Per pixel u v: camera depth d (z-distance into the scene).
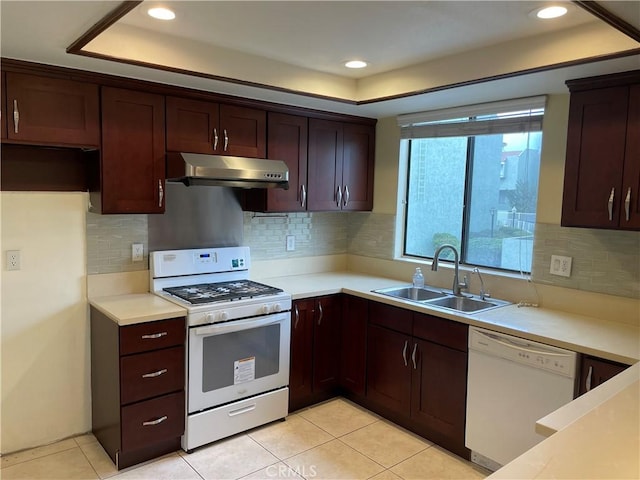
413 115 3.59
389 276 3.90
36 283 2.74
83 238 2.86
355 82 3.31
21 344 2.73
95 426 2.93
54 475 2.55
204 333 2.74
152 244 3.12
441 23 2.20
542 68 2.32
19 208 2.66
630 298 2.59
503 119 3.10
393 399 3.15
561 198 2.84
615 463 1.15
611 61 2.14
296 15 2.14
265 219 3.69
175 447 2.80
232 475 2.58
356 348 3.40
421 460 2.76
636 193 2.29
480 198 3.39
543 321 2.62
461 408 2.74
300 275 3.93
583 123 2.46
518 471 1.11
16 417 2.75
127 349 2.54
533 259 3.00
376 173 3.97
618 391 1.64
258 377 3.04
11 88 2.32
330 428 3.12
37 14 1.76
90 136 2.57
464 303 3.23
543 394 2.36
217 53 2.63
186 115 2.90
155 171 2.81
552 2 1.94
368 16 2.13
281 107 3.30
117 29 2.30
